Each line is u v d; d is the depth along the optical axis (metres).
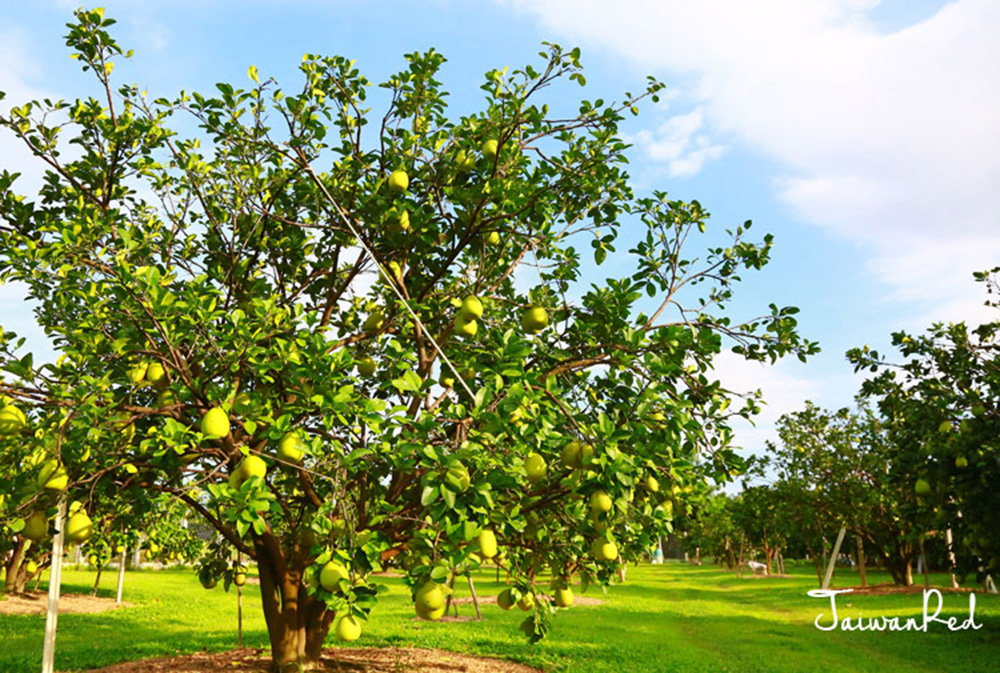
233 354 6.38
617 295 7.43
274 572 8.35
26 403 5.82
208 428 5.68
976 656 11.69
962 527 12.24
